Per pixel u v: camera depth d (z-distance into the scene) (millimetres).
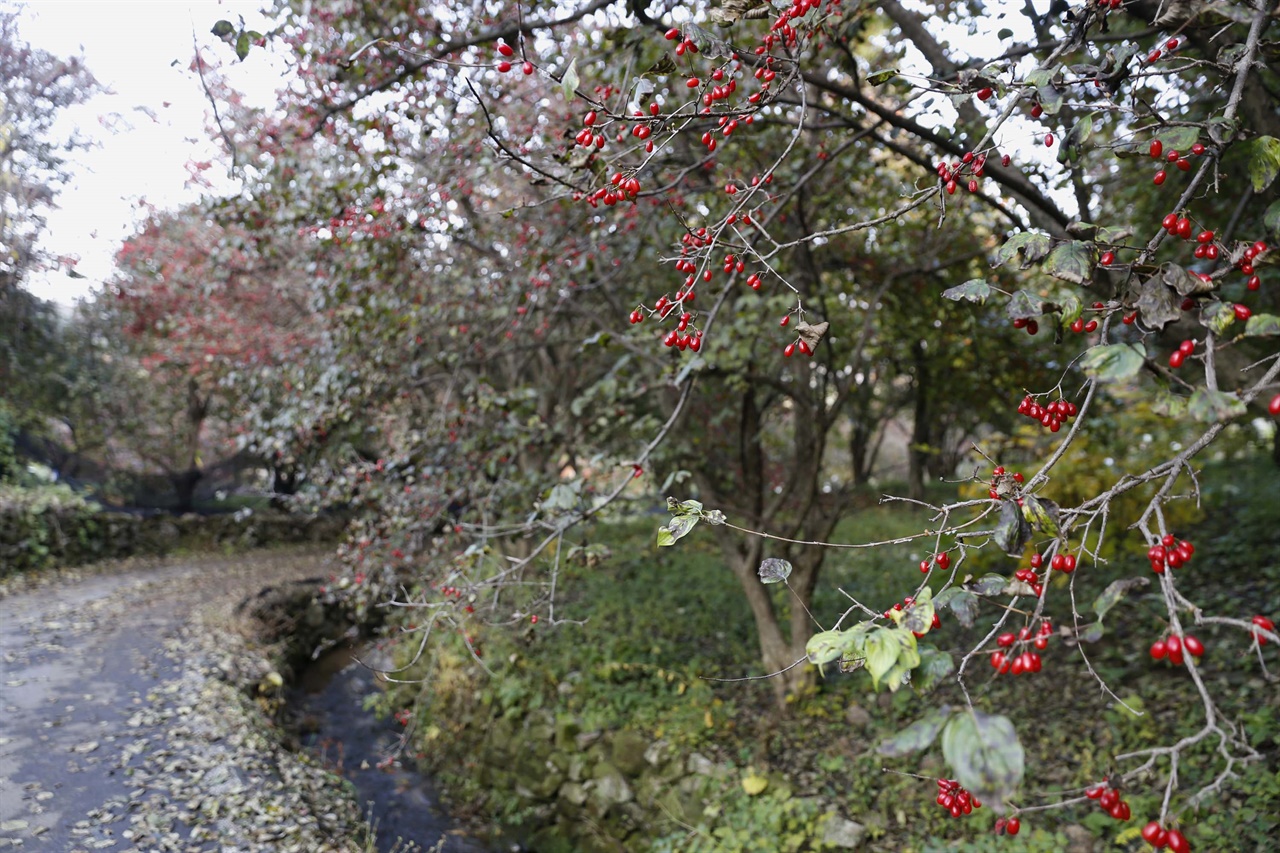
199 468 16266
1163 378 1327
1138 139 1747
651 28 3285
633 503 5516
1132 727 4582
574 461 5773
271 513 14195
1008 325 6480
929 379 7441
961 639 6184
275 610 9070
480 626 7180
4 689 5859
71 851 3793
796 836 4566
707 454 6414
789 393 5629
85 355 14156
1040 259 1538
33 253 11750
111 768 4695
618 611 7945
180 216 9766
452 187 4859
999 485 1579
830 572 8516
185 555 12430
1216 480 8734
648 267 6484
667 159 3828
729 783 5184
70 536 10969
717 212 4652
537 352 8633
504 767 6324
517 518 5406
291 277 8242
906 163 5648
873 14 3885
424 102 4383
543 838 5859
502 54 2430
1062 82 1853
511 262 5426
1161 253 5090
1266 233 1597
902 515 11734
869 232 6379
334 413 5441
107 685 6129
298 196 4883
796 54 2162
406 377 5609
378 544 5273
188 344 9914
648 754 5672
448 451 5289
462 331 5734
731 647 7027
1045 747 4695
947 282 6469
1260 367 3240
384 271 5109
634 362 5746
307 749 6578
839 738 5359
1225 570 6195
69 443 15305
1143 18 2818
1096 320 1597
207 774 4723
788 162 4805
